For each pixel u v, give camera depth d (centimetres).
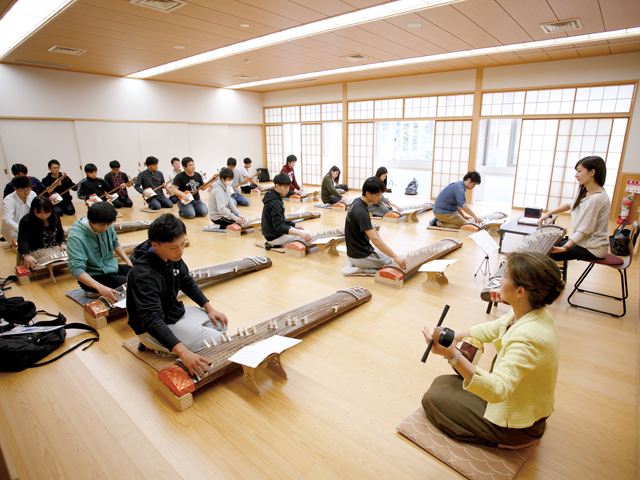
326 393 198
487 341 165
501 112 738
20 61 695
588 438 170
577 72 642
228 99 1109
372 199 340
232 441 166
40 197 347
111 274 306
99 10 418
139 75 869
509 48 577
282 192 435
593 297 322
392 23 455
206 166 1092
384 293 328
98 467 152
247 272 378
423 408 178
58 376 213
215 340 218
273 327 238
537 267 126
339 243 485
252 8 409
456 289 336
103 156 878
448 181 842
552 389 139
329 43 555
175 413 183
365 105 943
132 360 229
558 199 704
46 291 337
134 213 693
